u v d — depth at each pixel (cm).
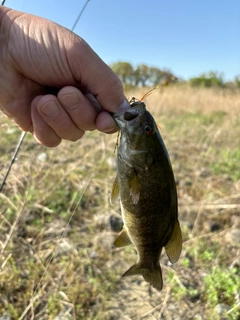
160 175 24
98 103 25
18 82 25
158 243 25
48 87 25
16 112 26
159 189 24
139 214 24
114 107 24
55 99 23
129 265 47
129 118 23
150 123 24
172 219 25
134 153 24
